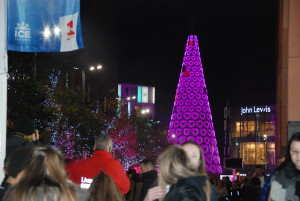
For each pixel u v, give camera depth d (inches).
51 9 425.1
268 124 4916.3
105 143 327.6
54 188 168.9
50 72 1099.3
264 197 227.6
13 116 727.7
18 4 418.6
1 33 411.5
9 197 169.0
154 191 207.3
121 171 324.2
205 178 202.1
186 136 3587.6
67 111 1230.3
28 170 171.2
